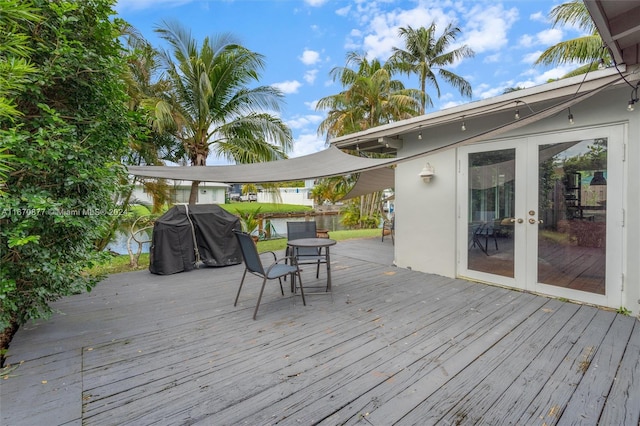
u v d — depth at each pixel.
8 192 2.28
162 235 5.37
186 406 1.95
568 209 3.77
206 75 7.81
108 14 2.68
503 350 2.61
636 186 3.27
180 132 8.26
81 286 2.86
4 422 1.80
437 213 5.12
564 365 2.37
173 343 2.80
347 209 17.06
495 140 4.38
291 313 3.52
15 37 1.89
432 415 1.85
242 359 2.52
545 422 1.79
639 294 3.28
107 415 1.87
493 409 1.90
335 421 1.82
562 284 3.85
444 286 4.48
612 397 1.99
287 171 5.24
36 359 2.52
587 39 8.62
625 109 3.31
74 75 2.59
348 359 2.50
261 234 10.45
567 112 3.73
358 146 6.31
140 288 4.56
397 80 15.85
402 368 2.36
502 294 4.08
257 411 1.90
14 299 2.54
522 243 4.17
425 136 5.24
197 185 8.82
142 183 7.61
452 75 17.17
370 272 5.39
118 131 3.05
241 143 8.75
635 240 3.30
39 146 2.35
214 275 5.34
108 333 3.01
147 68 7.78
